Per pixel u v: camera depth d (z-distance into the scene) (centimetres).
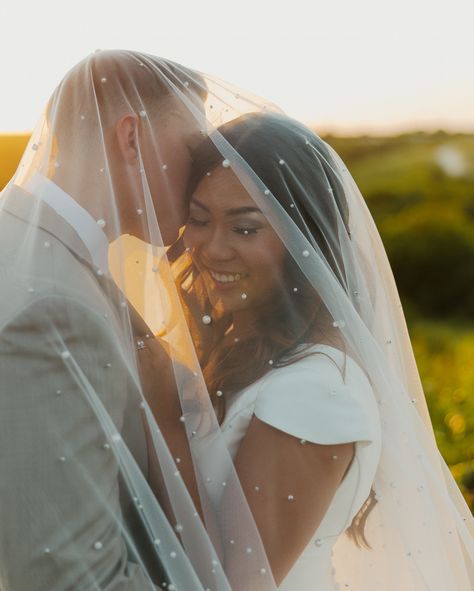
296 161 202
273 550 186
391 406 203
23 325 164
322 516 189
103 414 167
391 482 203
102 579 164
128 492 173
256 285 201
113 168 189
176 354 189
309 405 189
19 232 179
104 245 182
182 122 196
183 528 178
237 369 202
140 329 188
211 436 188
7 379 163
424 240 1013
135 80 192
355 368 199
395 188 1005
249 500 188
